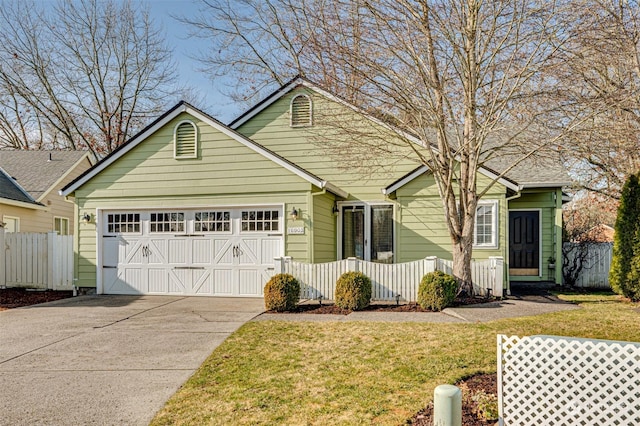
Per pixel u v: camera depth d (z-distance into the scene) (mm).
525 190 13812
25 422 4246
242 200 11992
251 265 11961
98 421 4254
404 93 9898
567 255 14000
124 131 29484
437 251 12641
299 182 11742
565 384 3719
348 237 13875
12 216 16391
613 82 11812
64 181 19719
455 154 10352
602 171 15688
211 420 4234
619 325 7832
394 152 12188
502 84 9453
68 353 6555
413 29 9695
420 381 5102
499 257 10680
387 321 8375
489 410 4234
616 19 9883
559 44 9086
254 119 14625
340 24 9539
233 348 6656
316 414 4301
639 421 3564
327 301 10570
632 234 10758
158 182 12375
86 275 12711
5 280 13867
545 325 7828
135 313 9633
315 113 12977
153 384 5215
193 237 12289
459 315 8742
